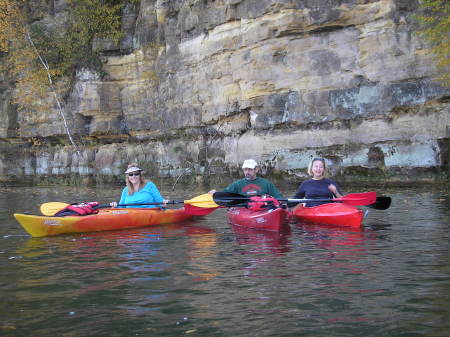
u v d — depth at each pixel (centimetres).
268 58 1423
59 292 329
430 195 984
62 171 2075
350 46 1304
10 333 256
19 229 649
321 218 651
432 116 1189
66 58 2039
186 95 1731
